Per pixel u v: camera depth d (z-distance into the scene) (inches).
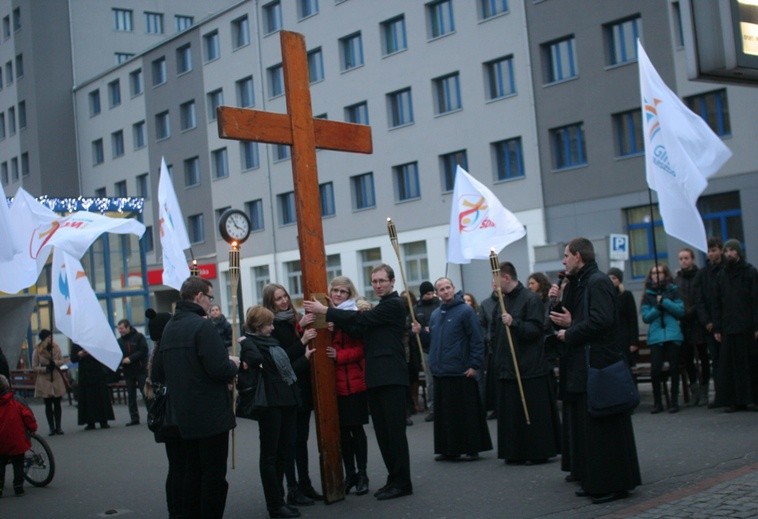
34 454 427.8
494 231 523.8
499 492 328.2
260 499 352.2
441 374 403.5
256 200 1819.6
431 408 561.9
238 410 310.2
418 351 569.9
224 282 1893.5
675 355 497.0
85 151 2336.4
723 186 1109.7
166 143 2034.9
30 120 2370.8
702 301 488.1
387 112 1551.4
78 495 395.5
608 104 1237.1
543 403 387.2
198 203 1953.7
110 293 1293.1
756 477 301.0
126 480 428.1
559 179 1296.8
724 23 215.0
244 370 312.3
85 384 686.5
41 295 1300.4
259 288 1834.4
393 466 332.2
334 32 1632.6
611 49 1248.8
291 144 336.2
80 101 2342.5
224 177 1883.6
